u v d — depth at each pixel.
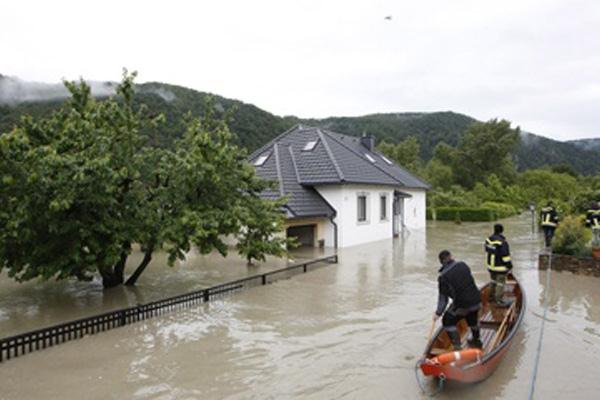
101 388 6.23
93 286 12.28
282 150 23.25
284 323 9.09
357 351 7.50
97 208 9.66
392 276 13.68
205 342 8.02
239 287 11.84
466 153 67.19
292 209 18.39
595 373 6.55
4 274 13.86
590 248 13.75
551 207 18.42
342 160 22.06
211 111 12.30
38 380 6.49
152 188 11.02
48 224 9.02
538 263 14.84
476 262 16.08
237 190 12.05
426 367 5.81
